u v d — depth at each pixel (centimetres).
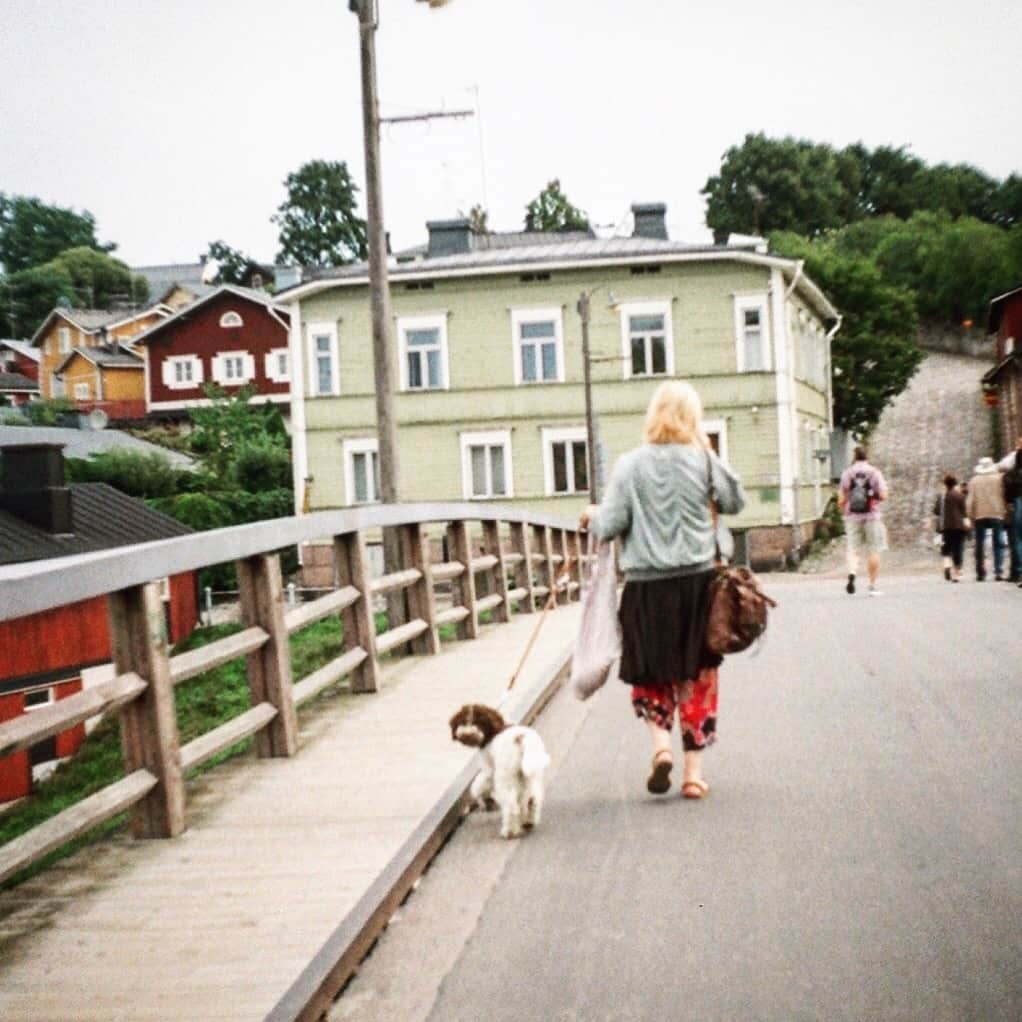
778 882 454
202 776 639
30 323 11281
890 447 5681
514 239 4878
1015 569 1734
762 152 10300
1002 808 532
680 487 566
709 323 3519
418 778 607
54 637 2575
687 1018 347
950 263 8406
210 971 382
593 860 496
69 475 4394
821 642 1096
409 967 400
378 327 1305
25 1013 359
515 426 3588
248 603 671
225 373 6338
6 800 1955
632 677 564
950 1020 338
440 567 1100
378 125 1311
